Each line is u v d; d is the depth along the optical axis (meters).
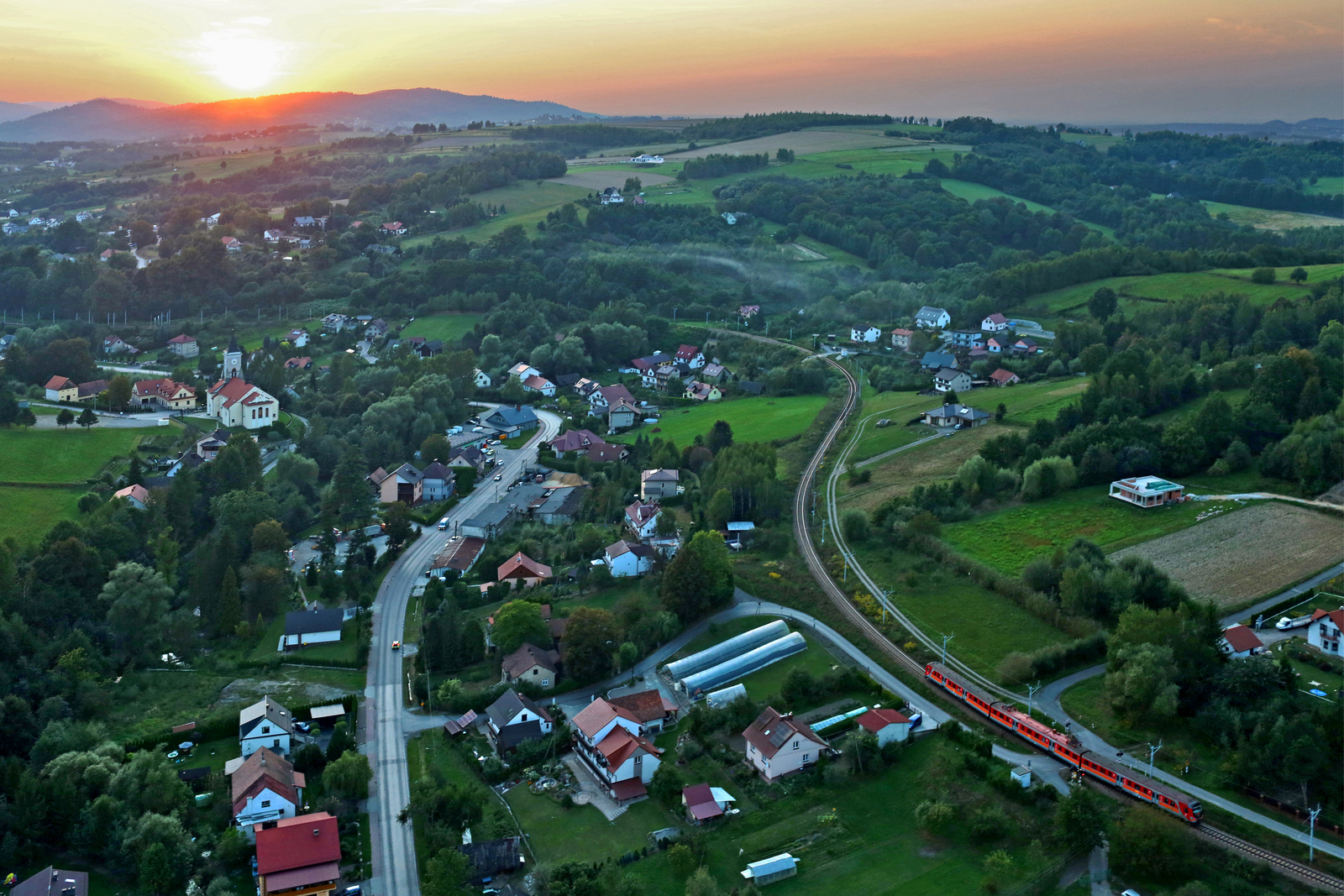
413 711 121.94
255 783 100.38
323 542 163.25
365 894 91.38
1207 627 115.19
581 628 127.38
